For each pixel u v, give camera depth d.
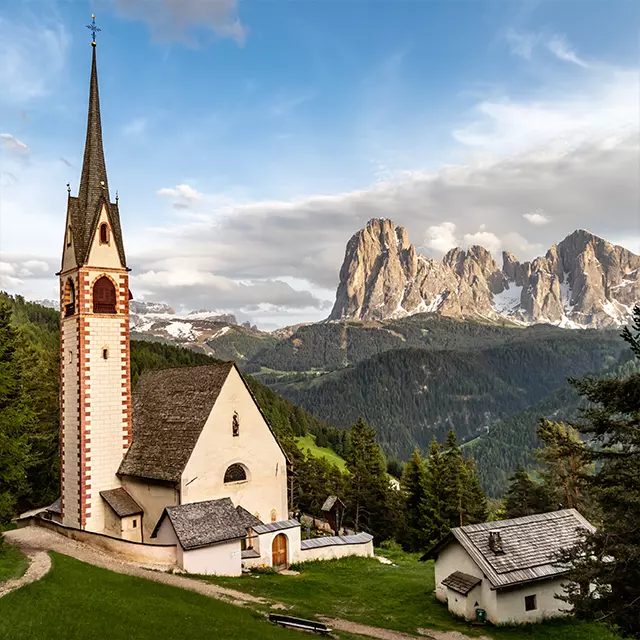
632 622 24.80
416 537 86.12
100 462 49.97
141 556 41.78
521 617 38.06
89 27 53.88
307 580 44.84
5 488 46.88
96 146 53.19
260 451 51.44
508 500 84.88
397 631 34.78
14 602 28.61
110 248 51.69
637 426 26.30
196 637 27.28
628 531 25.58
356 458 96.38
